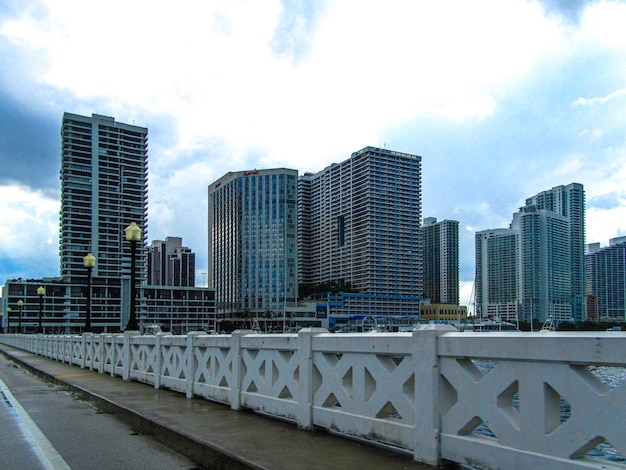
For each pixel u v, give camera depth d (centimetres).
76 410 1059
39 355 3203
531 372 409
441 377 493
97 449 716
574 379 378
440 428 487
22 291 16212
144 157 19238
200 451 632
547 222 18688
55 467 629
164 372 1195
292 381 705
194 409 877
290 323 19238
